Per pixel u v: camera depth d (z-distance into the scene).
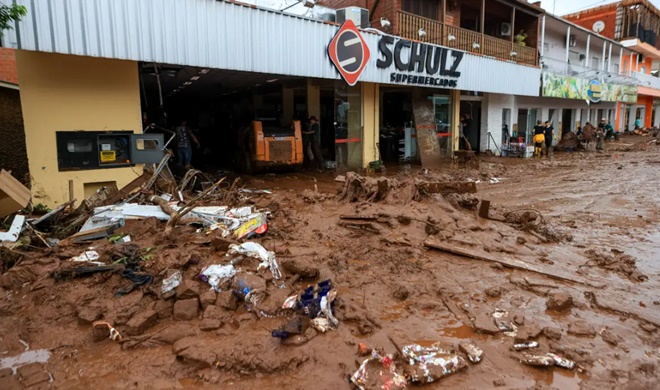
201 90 18.97
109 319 3.79
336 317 3.96
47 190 7.80
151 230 6.08
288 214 7.31
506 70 19.33
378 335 3.74
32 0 6.69
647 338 3.81
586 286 4.94
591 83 27.91
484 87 18.02
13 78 11.31
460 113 21.58
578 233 7.30
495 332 3.82
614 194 11.13
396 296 4.48
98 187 8.34
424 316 4.14
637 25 34.69
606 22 36.44
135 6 7.86
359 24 13.52
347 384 3.11
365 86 14.84
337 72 12.07
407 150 17.69
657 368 3.35
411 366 3.28
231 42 9.44
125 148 8.51
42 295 4.27
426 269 5.25
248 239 5.92
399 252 5.73
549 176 14.60
